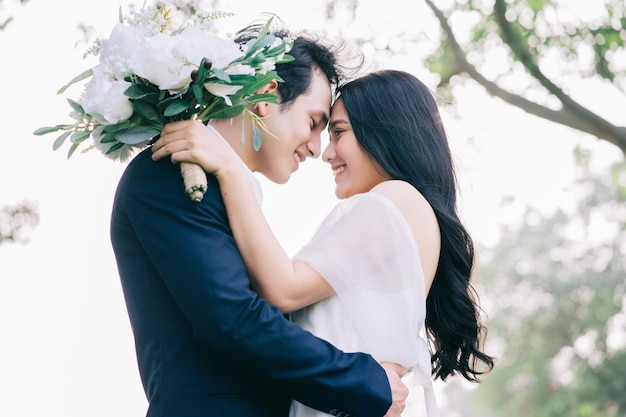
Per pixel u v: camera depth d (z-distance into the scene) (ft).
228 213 8.63
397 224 9.46
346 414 8.53
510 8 28.43
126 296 8.93
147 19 8.88
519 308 67.51
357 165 10.46
